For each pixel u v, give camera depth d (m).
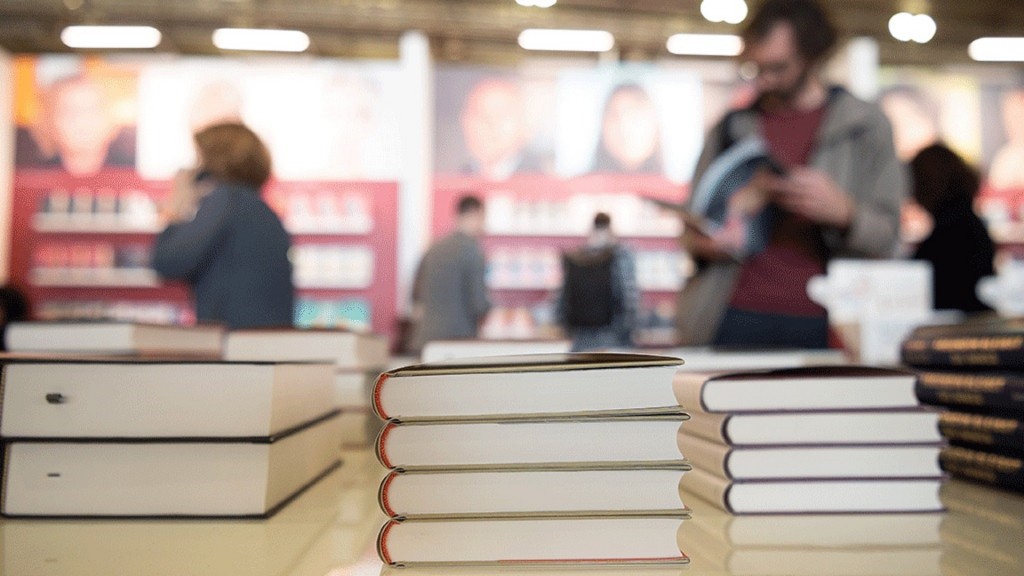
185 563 0.52
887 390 0.71
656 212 7.55
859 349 2.16
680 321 2.55
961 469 0.92
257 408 0.67
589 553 0.51
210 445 0.67
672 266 7.38
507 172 7.69
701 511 0.72
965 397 0.90
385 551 0.51
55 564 0.51
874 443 0.70
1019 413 0.81
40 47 7.64
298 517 0.68
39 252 7.32
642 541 0.51
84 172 7.47
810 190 2.26
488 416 0.52
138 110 7.50
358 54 8.38
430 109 7.72
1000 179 7.80
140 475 0.67
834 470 0.70
